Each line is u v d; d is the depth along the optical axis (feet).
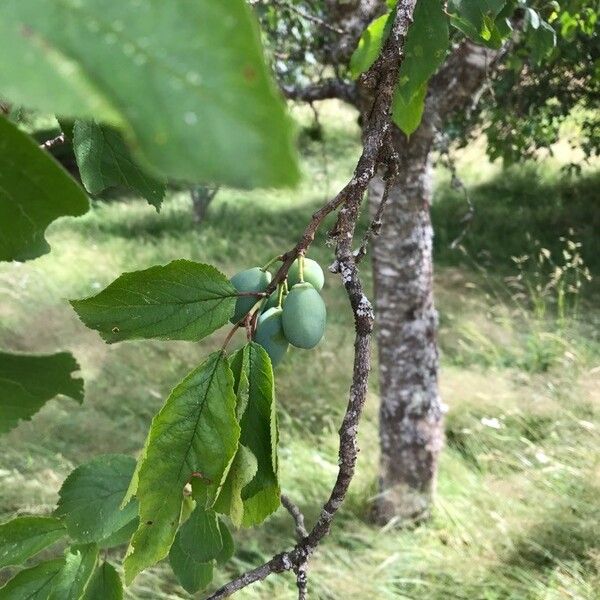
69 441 20.35
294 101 14.89
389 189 3.89
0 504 17.06
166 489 2.90
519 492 17.84
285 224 40.06
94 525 3.58
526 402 21.38
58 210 1.28
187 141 0.78
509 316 28.04
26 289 29.07
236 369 3.04
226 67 0.78
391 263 16.29
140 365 24.09
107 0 0.79
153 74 0.78
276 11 15.25
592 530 16.39
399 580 15.38
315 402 22.36
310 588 15.26
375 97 3.45
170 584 15.37
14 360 1.82
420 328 16.79
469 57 13.71
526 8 8.56
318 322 3.33
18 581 3.45
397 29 3.51
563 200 41.91
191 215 42.37
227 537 3.87
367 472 19.17
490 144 19.44
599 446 19.12
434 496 17.78
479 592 15.20
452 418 21.31
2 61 0.77
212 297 3.03
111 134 3.35
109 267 33.47
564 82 26.25
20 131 1.16
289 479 19.04
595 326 26.99
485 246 36.35
